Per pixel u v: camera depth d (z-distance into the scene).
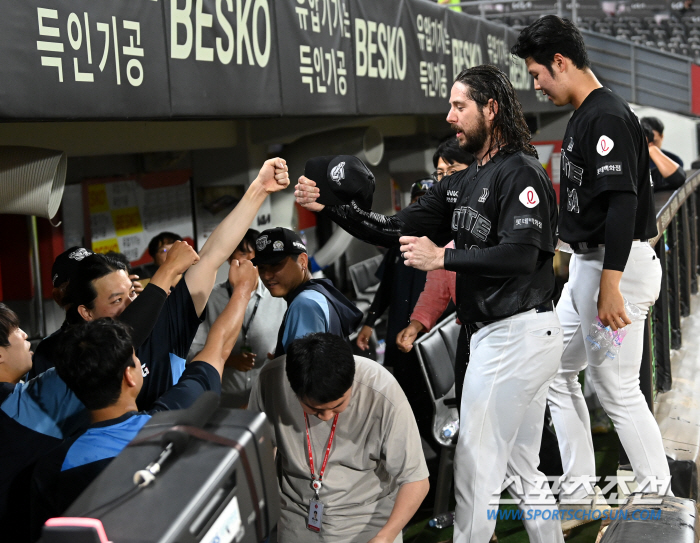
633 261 2.42
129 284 2.20
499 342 2.20
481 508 2.26
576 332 2.70
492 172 2.12
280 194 5.09
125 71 2.45
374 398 2.05
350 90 3.92
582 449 2.85
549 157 8.71
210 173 4.86
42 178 2.41
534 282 2.18
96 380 1.63
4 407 1.98
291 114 3.40
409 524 3.28
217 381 2.00
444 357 3.32
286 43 3.37
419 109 4.73
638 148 2.32
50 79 2.15
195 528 1.05
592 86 2.37
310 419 2.09
